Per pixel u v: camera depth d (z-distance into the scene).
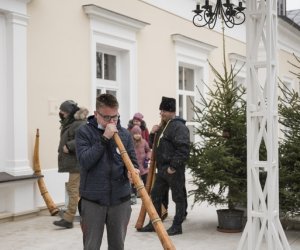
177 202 6.44
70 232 6.51
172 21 11.84
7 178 7.07
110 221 3.84
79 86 8.75
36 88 7.84
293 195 6.19
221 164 6.55
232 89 7.05
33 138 7.77
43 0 7.98
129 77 10.23
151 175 6.72
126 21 9.88
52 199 8.00
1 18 7.36
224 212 6.68
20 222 7.17
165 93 11.52
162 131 6.46
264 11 4.92
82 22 8.84
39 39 7.91
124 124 10.23
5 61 7.42
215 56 14.04
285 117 6.59
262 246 5.78
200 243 6.03
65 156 6.66
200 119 7.21
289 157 6.39
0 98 7.37
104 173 3.73
